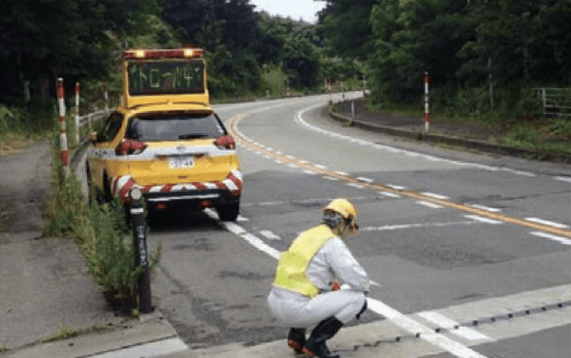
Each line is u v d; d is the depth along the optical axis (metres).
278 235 10.63
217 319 6.88
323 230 5.64
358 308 5.62
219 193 11.08
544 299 7.20
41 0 29.58
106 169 11.51
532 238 9.98
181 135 10.98
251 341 6.28
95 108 37.16
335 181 16.05
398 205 12.82
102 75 36.84
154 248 9.97
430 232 10.52
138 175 10.78
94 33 35.28
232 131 31.39
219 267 8.86
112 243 7.19
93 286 7.86
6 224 11.48
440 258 8.99
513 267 8.47
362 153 21.66
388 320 6.69
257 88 80.81
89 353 6.02
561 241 9.76
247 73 79.56
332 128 31.70
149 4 37.88
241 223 11.59
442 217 11.63
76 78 37.97
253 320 6.82
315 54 90.38
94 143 12.54
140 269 6.84
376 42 39.91
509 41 28.48
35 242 10.06
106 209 8.20
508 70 29.33
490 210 12.09
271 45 86.38
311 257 5.55
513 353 5.83
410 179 16.03
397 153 21.41
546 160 18.83
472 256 9.05
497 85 29.94
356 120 32.75
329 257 5.50
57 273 8.41
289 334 5.93
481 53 29.44
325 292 5.62
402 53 35.38
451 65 34.81
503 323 6.54
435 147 22.75
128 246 7.34
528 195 13.52
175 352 6.04
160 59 14.85
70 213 10.70
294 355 5.93
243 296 7.61
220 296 7.62
